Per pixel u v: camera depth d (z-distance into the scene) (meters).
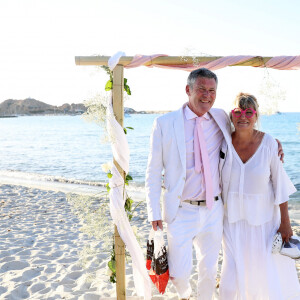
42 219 7.29
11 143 40.06
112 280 3.30
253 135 3.00
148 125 59.88
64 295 3.71
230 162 2.97
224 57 3.08
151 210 3.06
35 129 69.00
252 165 2.96
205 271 3.03
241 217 3.03
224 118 3.10
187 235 2.97
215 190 3.00
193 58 3.07
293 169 19.50
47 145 37.00
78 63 2.99
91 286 3.94
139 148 31.16
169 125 3.02
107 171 3.24
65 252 5.16
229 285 2.98
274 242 2.97
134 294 3.70
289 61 3.07
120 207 3.08
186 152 2.97
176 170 2.99
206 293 3.07
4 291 3.88
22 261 4.74
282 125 51.59
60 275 4.30
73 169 20.77
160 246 3.04
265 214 3.03
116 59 2.94
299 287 3.08
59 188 12.87
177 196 2.97
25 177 16.66
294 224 7.56
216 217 2.99
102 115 3.06
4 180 15.43
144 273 3.18
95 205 7.02
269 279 2.95
